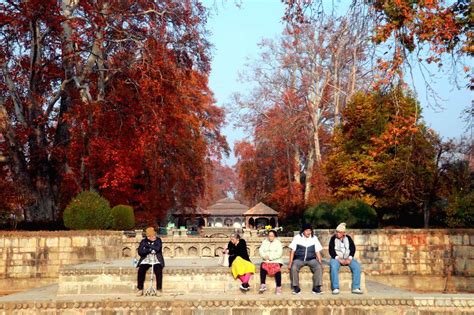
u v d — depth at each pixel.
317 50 42.19
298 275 16.30
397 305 14.77
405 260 24.81
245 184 61.56
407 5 14.76
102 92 31.25
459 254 24.20
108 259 24.78
